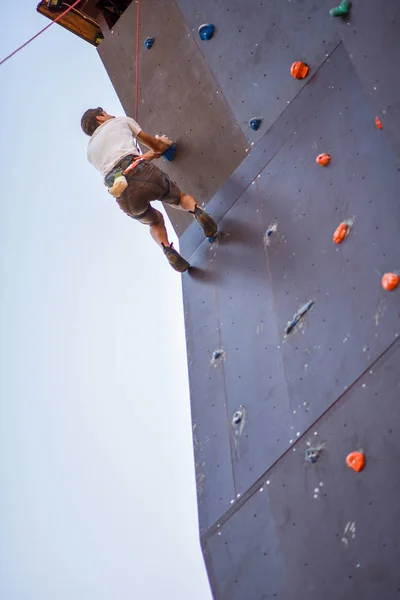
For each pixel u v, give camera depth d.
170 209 9.56
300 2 8.52
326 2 8.30
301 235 7.93
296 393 7.43
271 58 8.69
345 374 7.02
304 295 7.69
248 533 7.40
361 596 6.39
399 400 6.50
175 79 9.61
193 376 8.64
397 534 6.27
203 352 8.63
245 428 7.82
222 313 8.57
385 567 6.28
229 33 9.13
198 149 9.32
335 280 7.41
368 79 6.88
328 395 7.11
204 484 8.03
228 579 7.45
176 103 9.58
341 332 7.19
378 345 6.83
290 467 7.21
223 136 9.09
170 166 9.58
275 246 8.18
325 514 6.81
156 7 9.93
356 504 6.60
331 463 6.88
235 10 9.11
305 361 7.45
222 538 7.62
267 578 7.12
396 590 6.17
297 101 8.39
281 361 7.70
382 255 7.05
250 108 8.84
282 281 7.98
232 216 8.81
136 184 8.49
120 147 8.52
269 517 7.26
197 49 9.43
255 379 7.92
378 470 6.51
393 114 6.66
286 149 8.38
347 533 6.60
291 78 8.47
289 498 7.14
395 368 6.61
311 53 8.35
